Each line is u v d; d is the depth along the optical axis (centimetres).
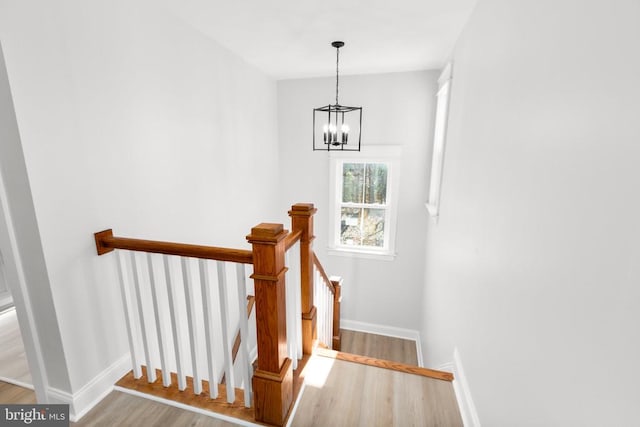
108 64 161
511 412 114
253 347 334
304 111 395
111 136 164
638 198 59
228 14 211
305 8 205
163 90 202
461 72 229
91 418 149
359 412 157
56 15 134
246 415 146
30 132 126
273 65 332
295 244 157
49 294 139
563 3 89
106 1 158
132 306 167
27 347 149
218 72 266
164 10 200
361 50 286
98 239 155
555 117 92
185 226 231
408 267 405
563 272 85
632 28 61
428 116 360
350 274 429
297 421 150
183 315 230
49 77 133
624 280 62
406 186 383
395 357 388
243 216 324
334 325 386
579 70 80
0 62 117
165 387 165
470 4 198
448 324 230
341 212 424
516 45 125
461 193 208
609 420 66
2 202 132
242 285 133
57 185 138
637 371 58
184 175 227
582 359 75
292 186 421
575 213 80
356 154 390
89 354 156
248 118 326
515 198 119
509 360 118
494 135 148
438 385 178
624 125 63
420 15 214
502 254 130
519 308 111
